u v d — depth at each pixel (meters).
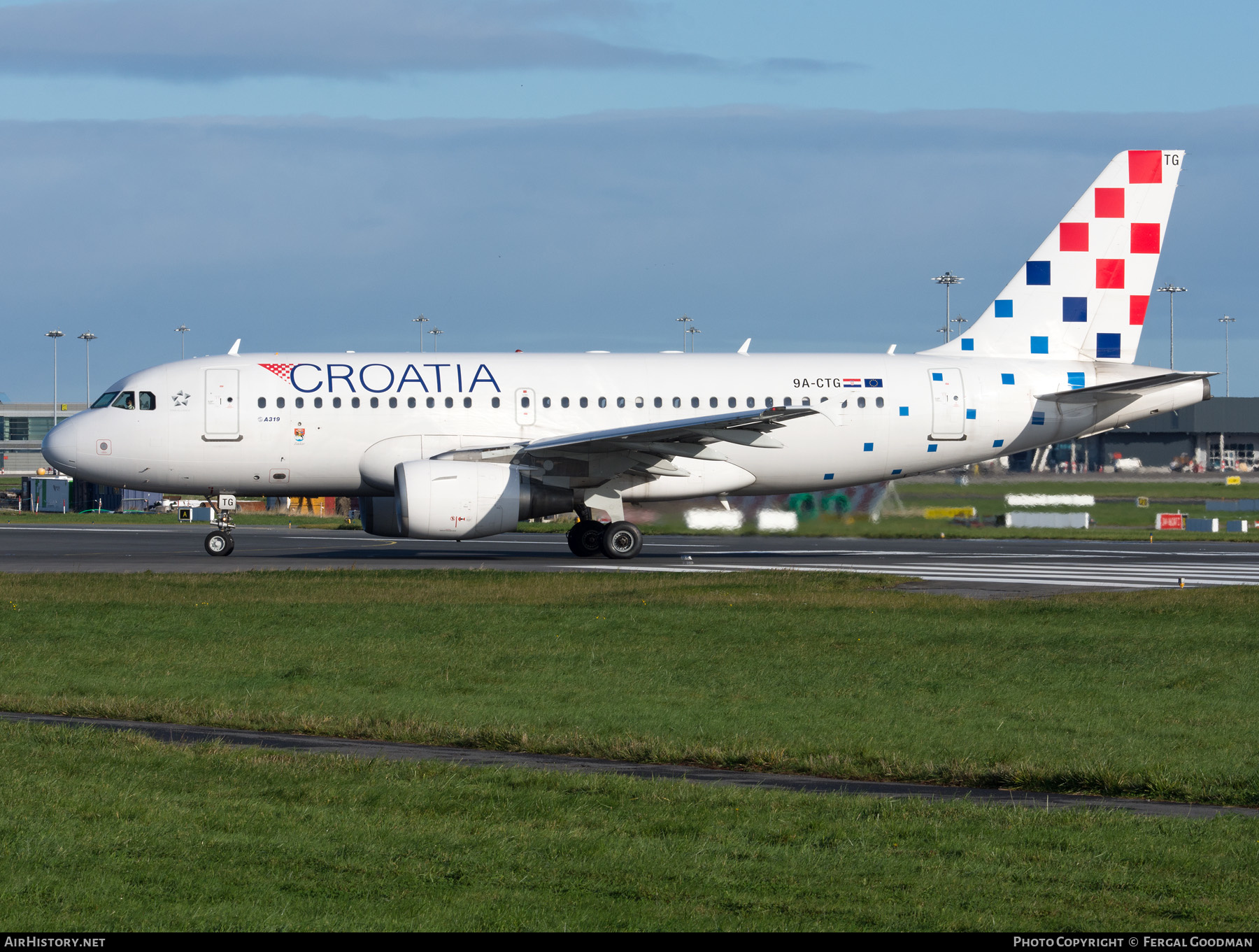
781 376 102.25
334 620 59.78
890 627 58.62
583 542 101.62
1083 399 105.69
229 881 22.58
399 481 91.62
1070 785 31.11
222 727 38.62
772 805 28.34
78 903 21.41
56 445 97.44
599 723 38.03
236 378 97.62
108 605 64.94
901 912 21.19
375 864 23.59
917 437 103.31
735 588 74.94
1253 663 49.16
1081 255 106.88
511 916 20.86
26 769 30.98
